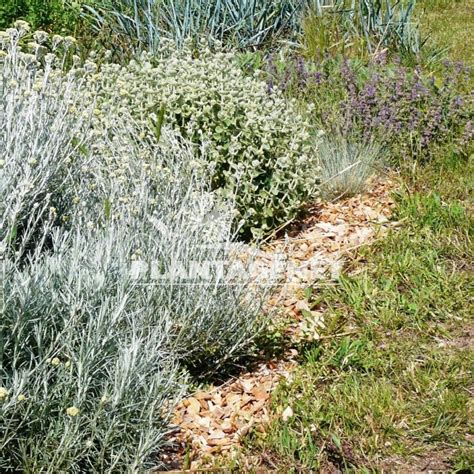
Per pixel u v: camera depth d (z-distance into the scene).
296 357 4.09
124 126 4.80
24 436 2.81
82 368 2.83
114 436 2.86
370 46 8.98
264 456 3.33
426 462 3.38
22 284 2.86
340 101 6.84
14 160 3.47
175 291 3.66
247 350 3.94
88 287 3.12
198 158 5.04
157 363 3.23
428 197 5.95
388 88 6.95
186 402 3.65
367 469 3.31
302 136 5.52
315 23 9.23
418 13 12.25
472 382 3.93
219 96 5.41
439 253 5.22
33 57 3.87
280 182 5.36
